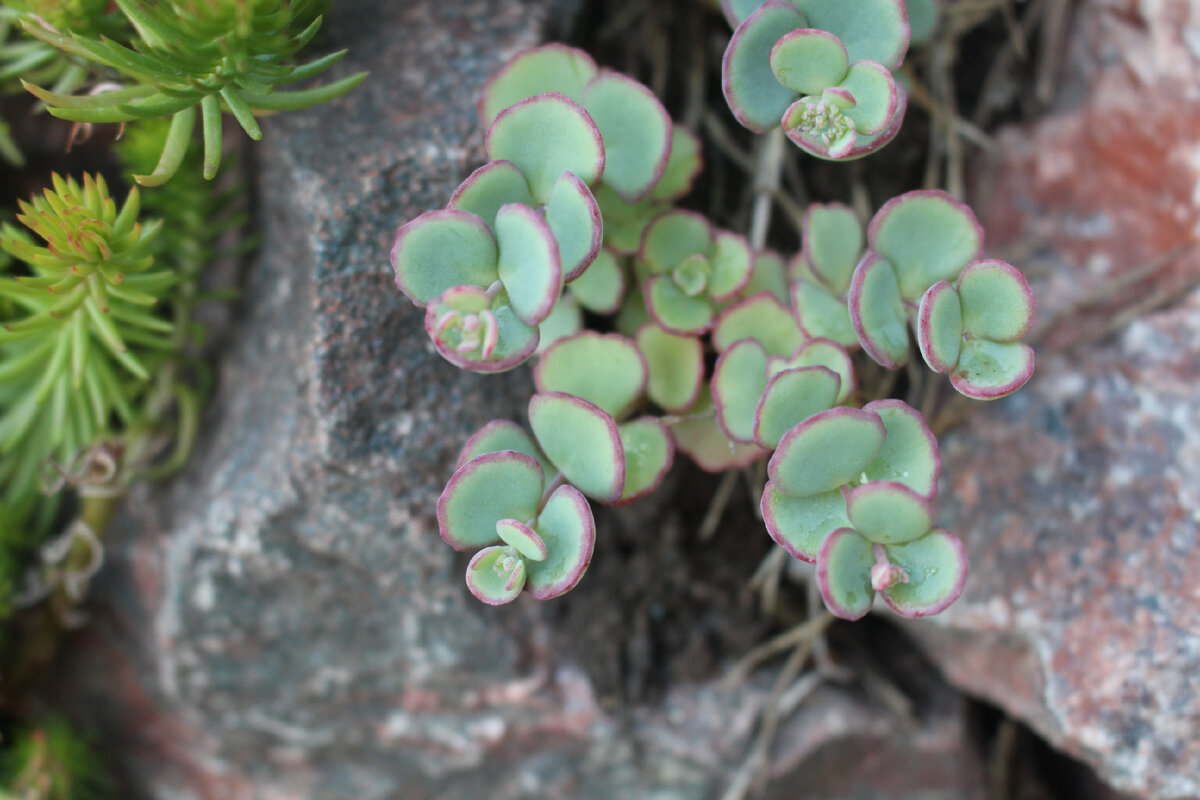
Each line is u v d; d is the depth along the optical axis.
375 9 0.43
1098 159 0.46
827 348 0.39
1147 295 0.45
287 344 0.43
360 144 0.42
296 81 0.39
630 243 0.41
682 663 0.46
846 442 0.37
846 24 0.39
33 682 0.48
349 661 0.45
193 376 0.46
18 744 0.48
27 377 0.44
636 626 0.45
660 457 0.40
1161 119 0.45
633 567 0.45
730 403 0.40
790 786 0.46
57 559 0.46
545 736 0.46
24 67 0.42
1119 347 0.44
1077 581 0.43
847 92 0.37
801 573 0.46
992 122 0.47
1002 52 0.47
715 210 0.46
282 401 0.43
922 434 0.37
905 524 0.36
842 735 0.46
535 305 0.37
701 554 0.46
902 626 0.47
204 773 0.48
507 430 0.38
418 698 0.45
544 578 0.37
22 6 0.40
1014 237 0.47
